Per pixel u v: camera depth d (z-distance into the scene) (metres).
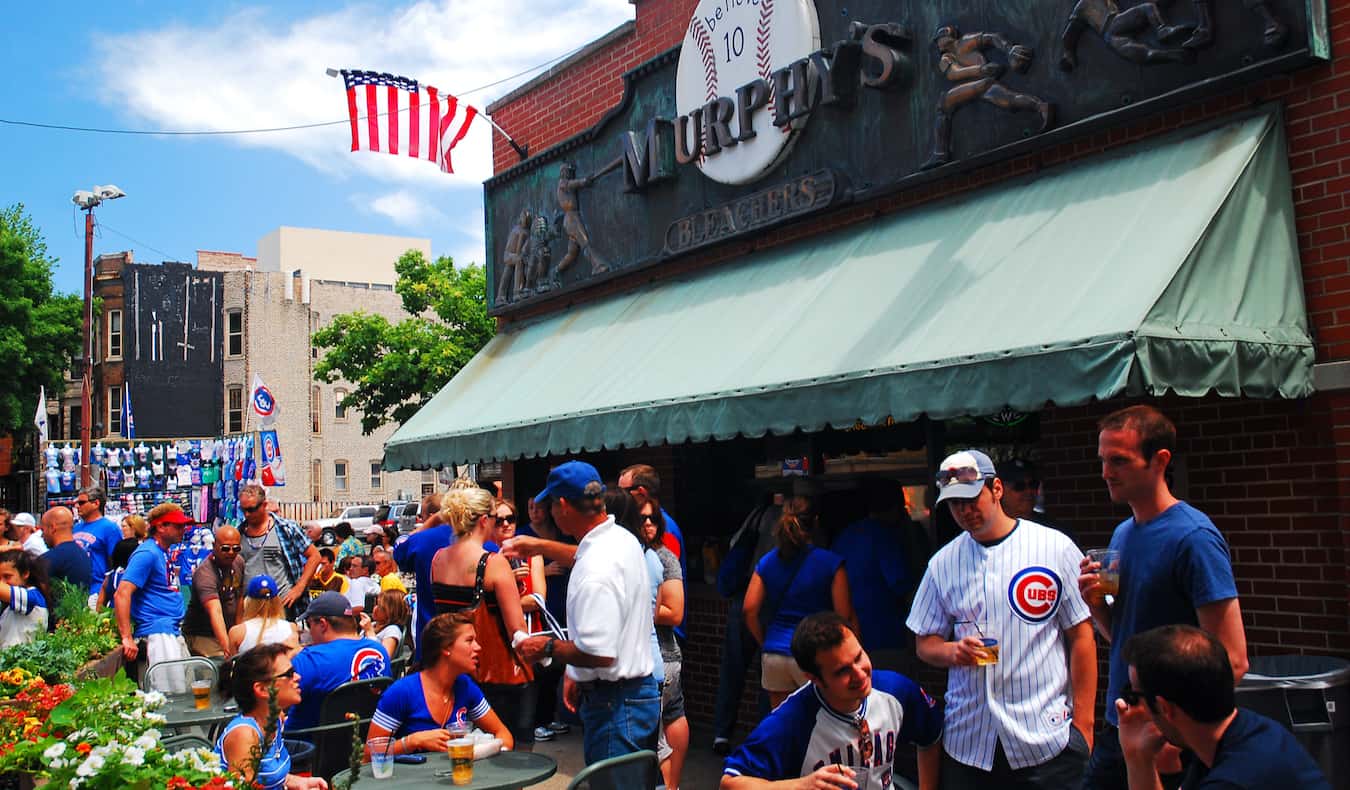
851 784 3.41
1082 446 6.42
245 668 4.68
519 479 12.06
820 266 7.74
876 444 8.01
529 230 11.31
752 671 8.52
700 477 9.79
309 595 12.19
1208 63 5.76
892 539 6.93
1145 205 5.62
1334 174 5.38
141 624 8.99
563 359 9.73
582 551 5.04
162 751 4.33
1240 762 2.71
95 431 50.31
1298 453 5.45
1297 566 5.43
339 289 54.16
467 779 4.54
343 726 5.68
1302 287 5.44
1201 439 5.85
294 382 52.12
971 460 4.36
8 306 44.03
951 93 7.00
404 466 10.69
